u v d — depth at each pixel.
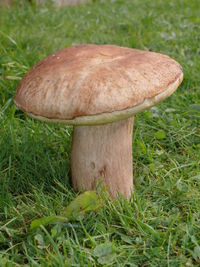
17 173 0.51
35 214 0.46
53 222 0.43
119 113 0.38
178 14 1.16
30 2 1.22
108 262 0.40
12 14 1.07
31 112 0.40
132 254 0.41
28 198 0.48
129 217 0.44
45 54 0.79
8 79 0.68
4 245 0.43
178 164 0.53
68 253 0.42
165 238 0.42
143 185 0.52
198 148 0.57
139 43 0.87
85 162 0.45
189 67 0.76
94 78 0.39
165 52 0.83
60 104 0.39
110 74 0.39
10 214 0.46
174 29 0.98
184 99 0.68
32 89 0.40
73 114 0.38
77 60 0.41
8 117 0.59
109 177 0.45
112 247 0.41
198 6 1.28
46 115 0.39
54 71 0.40
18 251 0.42
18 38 0.84
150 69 0.40
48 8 1.21
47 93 0.39
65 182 0.49
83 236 0.43
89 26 1.05
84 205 0.43
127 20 1.10
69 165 0.52
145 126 0.61
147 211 0.46
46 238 0.42
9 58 0.74
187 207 0.48
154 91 0.39
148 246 0.42
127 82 0.39
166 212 0.47
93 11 1.23
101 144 0.44
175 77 0.42
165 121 0.62
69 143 0.56
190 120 0.62
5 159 0.52
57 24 1.05
